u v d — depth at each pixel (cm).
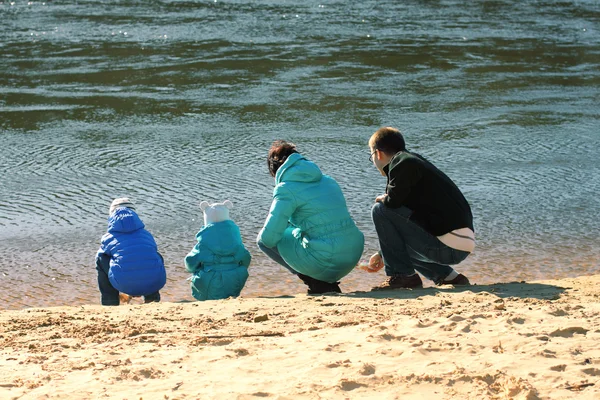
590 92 3381
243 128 2694
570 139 2542
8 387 652
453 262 1072
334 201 1102
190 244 1559
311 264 1098
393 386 626
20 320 912
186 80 3569
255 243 1559
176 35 4878
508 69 3900
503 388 612
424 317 846
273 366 690
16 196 1894
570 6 6500
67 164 2211
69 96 3241
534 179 2061
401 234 1077
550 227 1659
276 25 5319
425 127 2719
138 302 1291
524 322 799
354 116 2888
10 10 6178
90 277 1395
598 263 1443
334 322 850
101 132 2630
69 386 649
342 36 4847
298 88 3400
